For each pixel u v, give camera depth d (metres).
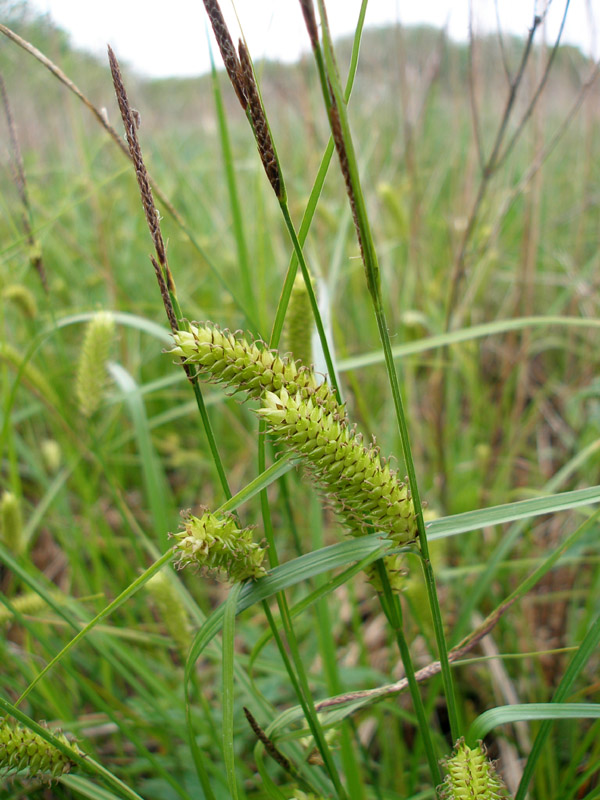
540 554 0.31
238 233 0.22
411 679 0.13
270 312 0.41
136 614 0.31
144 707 0.23
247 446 0.38
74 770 0.13
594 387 0.32
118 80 0.11
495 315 0.49
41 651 0.28
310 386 0.11
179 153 0.64
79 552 0.28
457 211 0.43
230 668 0.11
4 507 0.22
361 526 0.12
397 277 0.43
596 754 0.20
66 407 0.36
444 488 0.31
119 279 0.47
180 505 0.40
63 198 0.49
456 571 0.22
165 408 0.45
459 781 0.11
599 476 0.32
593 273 0.41
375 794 0.19
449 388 0.36
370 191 0.42
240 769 0.20
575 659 0.13
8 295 0.29
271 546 0.13
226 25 0.10
